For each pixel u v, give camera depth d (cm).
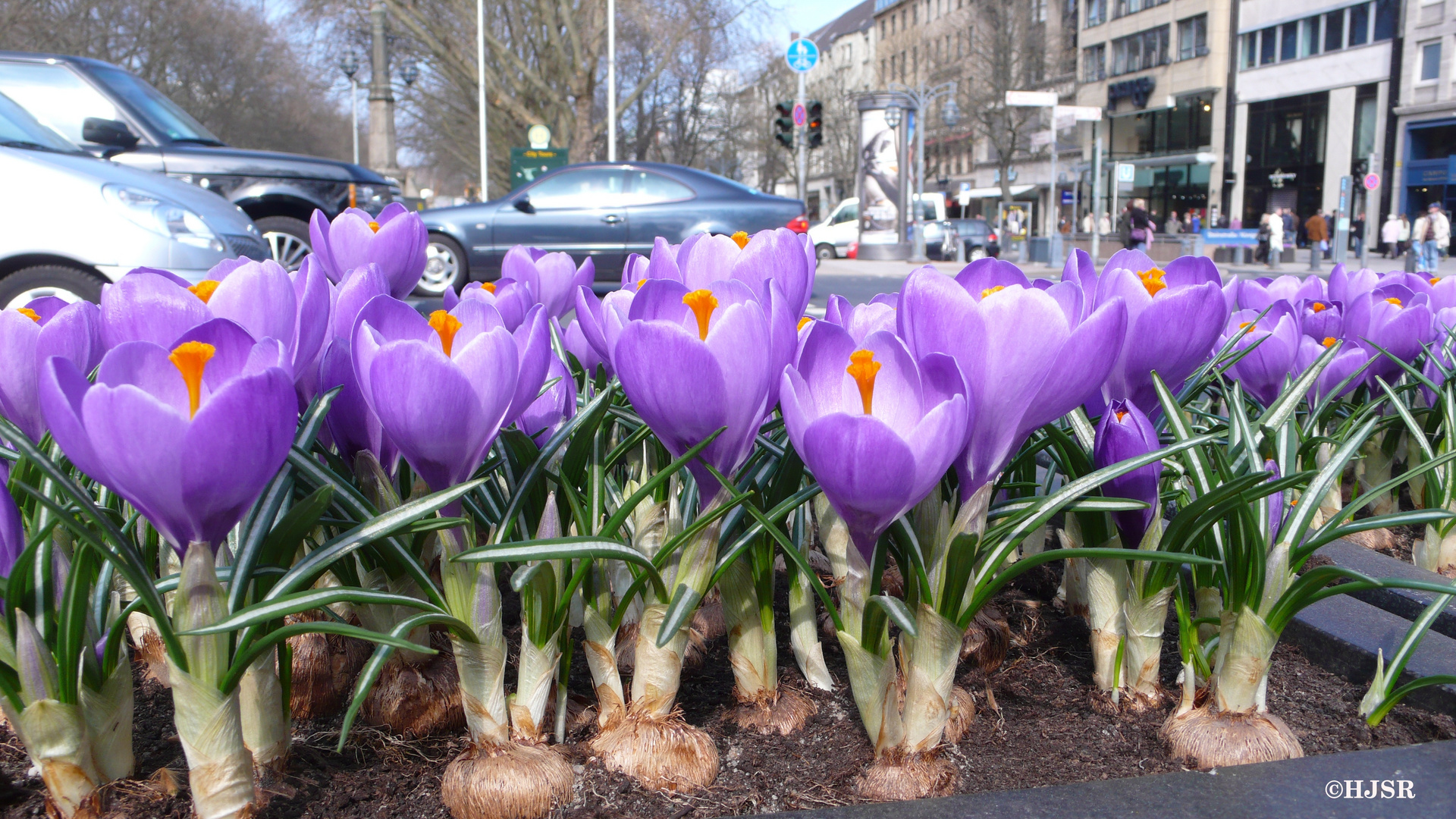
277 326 116
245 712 115
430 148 4169
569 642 127
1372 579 117
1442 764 117
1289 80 3559
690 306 108
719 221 1118
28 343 118
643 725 121
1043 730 139
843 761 126
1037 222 5159
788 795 119
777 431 149
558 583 121
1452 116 2984
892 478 94
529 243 1116
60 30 3316
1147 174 4250
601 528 125
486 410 102
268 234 870
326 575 140
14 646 106
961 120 4484
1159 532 137
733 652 137
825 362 105
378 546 122
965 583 112
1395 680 145
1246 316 216
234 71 4081
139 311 112
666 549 113
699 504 127
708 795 119
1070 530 153
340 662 140
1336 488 224
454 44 2559
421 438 101
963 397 93
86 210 518
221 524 93
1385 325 217
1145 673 142
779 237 142
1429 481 204
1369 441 234
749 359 103
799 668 156
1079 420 147
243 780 104
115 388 81
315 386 138
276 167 880
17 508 109
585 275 217
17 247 512
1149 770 128
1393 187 3189
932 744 119
